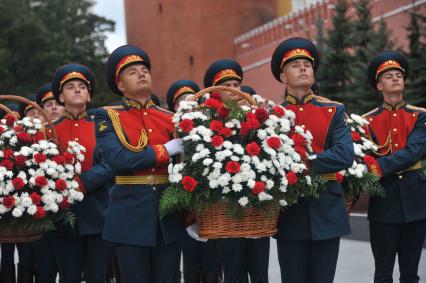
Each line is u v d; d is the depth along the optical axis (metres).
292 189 5.34
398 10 25.41
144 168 5.51
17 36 41.16
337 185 5.79
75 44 46.84
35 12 45.19
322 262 5.68
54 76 7.68
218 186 5.23
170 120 5.85
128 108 5.84
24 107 10.15
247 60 39.41
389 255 7.44
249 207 5.19
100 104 42.12
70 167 6.86
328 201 5.68
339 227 5.67
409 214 7.29
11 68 41.38
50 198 6.60
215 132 5.39
